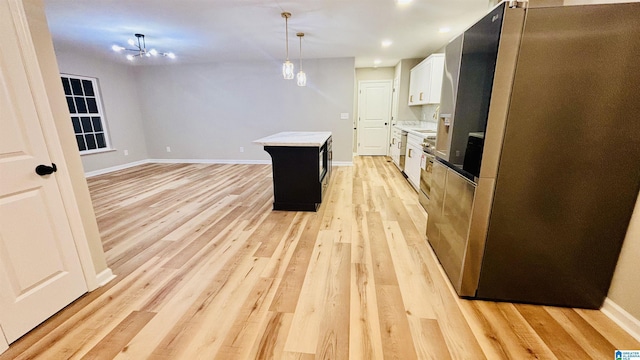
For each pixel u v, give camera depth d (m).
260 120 6.26
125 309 1.70
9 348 1.41
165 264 2.20
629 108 1.35
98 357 1.36
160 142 6.66
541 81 1.39
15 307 1.44
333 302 1.75
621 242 1.51
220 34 3.89
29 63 1.49
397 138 5.84
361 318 1.61
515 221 1.60
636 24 1.26
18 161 1.45
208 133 6.49
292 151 3.23
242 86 6.11
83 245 1.80
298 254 2.34
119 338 1.48
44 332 1.51
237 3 2.80
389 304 1.73
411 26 3.57
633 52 1.29
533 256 1.63
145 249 2.44
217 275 2.05
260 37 4.07
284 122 6.18
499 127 1.48
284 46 4.63
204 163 6.60
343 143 6.05
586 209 1.51
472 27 1.66
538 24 1.33
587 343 1.43
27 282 1.50
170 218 3.17
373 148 7.39
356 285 1.92
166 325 1.57
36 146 1.53
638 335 1.45
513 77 1.41
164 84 6.30
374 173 5.34
